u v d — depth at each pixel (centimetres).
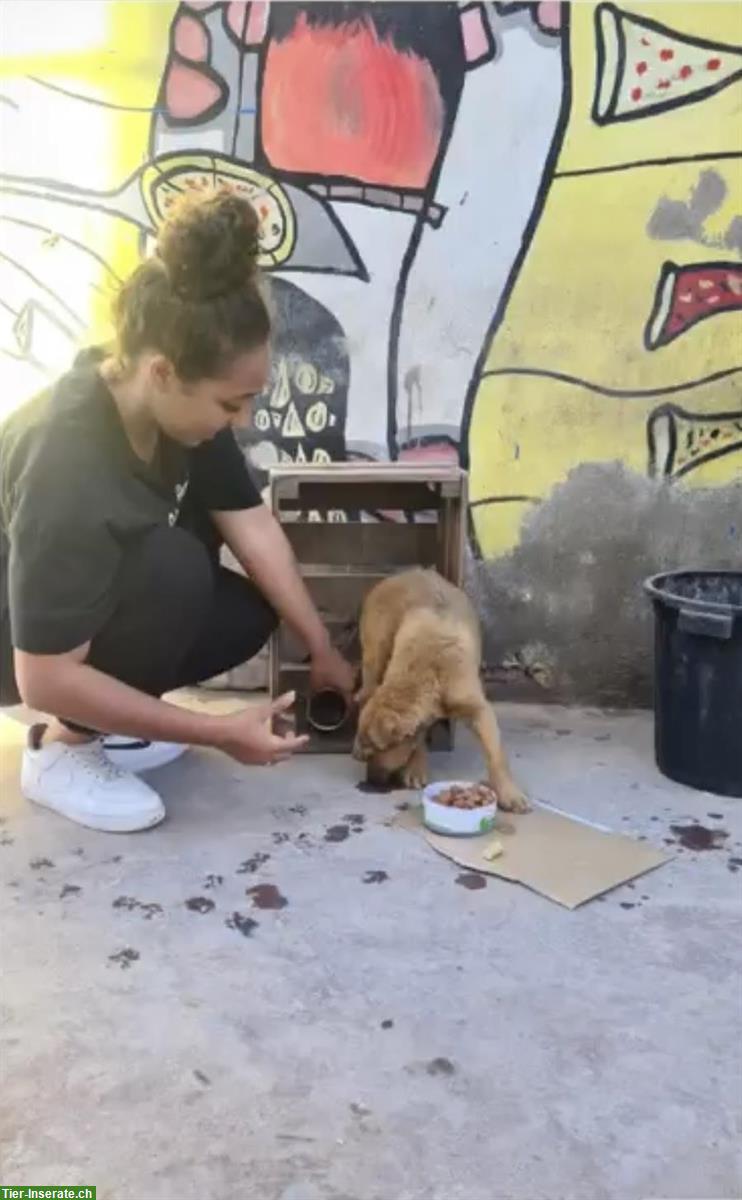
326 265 289
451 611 248
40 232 292
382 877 208
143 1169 137
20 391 300
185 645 223
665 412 291
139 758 252
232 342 170
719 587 279
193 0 277
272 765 252
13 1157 138
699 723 246
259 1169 137
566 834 226
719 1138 143
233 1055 158
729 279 284
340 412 296
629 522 297
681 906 199
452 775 258
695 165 279
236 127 283
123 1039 161
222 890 203
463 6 274
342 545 288
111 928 190
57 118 285
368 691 256
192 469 229
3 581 210
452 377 293
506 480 296
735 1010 170
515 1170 138
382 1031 164
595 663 303
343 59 278
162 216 288
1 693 228
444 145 281
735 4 271
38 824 227
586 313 287
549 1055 159
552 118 279
